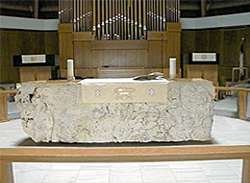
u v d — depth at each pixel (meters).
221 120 5.48
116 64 8.16
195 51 9.99
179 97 3.83
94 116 3.85
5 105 5.56
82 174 3.13
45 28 9.55
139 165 3.36
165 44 8.14
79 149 2.12
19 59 6.84
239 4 8.84
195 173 3.13
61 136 3.94
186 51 9.88
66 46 8.22
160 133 3.92
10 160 2.05
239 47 9.30
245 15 8.73
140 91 3.70
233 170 3.21
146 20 8.09
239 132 4.60
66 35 8.19
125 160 2.04
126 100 3.71
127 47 8.10
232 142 4.05
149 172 3.16
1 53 9.24
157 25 8.16
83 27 8.17
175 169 3.24
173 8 8.13
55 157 2.03
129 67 7.94
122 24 8.05
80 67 8.20
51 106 3.87
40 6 9.39
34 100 3.83
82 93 3.75
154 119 3.88
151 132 3.91
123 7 7.96
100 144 3.96
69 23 8.13
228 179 2.98
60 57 8.27
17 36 9.44
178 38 8.17
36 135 3.92
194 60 7.16
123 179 2.99
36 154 2.04
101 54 8.15
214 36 9.70
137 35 8.12
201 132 3.97
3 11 8.71
